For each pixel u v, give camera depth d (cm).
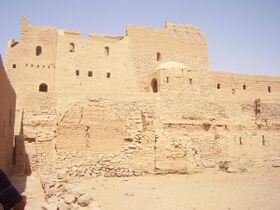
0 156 1873
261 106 5203
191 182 2383
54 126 2919
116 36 5538
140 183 2267
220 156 3950
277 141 4331
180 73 4528
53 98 3822
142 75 5159
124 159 2750
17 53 4750
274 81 6097
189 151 2948
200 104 4541
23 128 2870
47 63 4797
